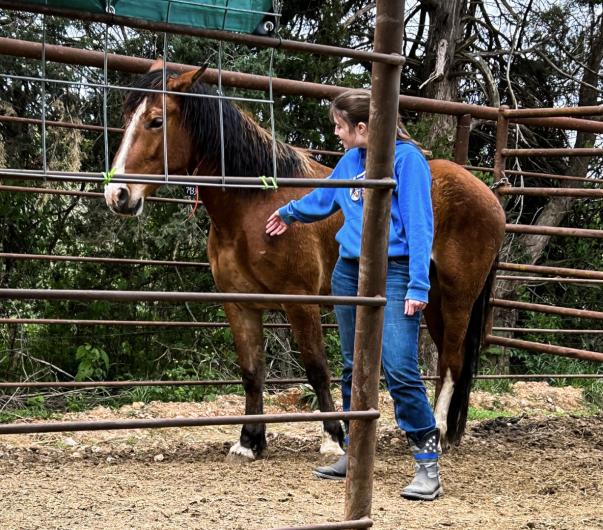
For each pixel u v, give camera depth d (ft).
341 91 14.44
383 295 6.15
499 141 16.11
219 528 8.89
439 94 35.76
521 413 20.99
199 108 12.24
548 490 11.09
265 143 13.00
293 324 13.17
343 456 11.94
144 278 27.50
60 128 25.30
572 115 14.80
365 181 5.91
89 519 9.29
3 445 13.92
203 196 12.82
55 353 26.23
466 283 13.16
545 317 35.99
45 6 5.12
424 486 10.59
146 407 20.02
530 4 38.86
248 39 5.59
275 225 11.25
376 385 6.20
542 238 36.94
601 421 17.40
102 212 26.58
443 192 13.06
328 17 31.86
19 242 26.37
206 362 27.27
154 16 5.60
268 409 21.50
